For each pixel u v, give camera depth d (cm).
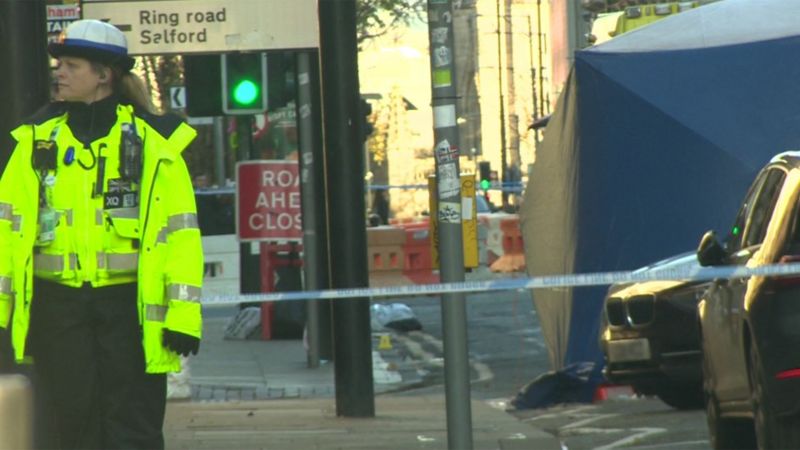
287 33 4622
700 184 5266
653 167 5312
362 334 4662
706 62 5294
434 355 7412
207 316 10212
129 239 2566
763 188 3559
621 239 5366
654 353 5000
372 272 11425
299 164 6762
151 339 2539
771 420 3003
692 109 5253
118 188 2561
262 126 9538
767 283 3012
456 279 3133
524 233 5684
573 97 5406
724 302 3484
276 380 6247
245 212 7100
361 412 4681
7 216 2564
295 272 8306
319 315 6894
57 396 2572
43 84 3928
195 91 6181
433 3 3183
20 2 3900
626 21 6850
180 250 2553
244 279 8588
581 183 5400
